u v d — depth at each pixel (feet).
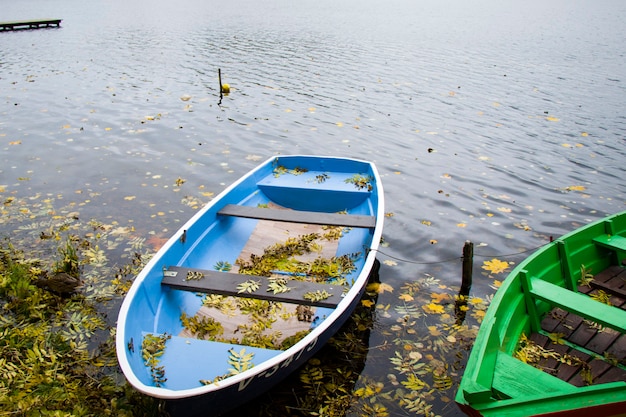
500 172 30.66
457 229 23.90
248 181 22.82
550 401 10.56
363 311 17.76
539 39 78.64
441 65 59.36
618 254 18.65
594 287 17.74
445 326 17.06
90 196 25.70
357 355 15.61
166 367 12.53
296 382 14.44
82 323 16.33
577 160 32.55
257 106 43.24
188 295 16.49
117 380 14.03
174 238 16.81
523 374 12.16
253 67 57.41
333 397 13.97
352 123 39.24
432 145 34.99
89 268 19.33
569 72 55.67
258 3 139.44
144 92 46.80
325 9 125.90
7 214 23.25
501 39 78.59
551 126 38.78
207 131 36.86
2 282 17.30
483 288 19.31
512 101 45.16
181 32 81.97
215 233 19.57
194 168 30.09
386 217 24.98
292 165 25.71
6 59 60.54
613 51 67.87
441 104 44.24
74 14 109.09
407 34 83.41
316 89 48.67
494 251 22.04
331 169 25.48
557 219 25.11
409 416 13.46
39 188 26.40
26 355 14.75
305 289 15.19
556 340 15.12
